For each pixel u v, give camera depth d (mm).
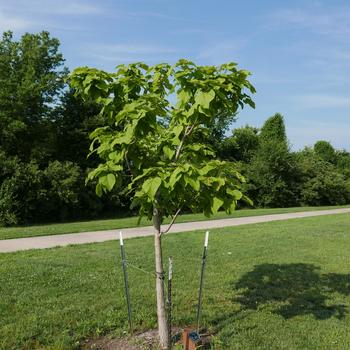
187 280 7281
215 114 4207
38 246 11195
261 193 36094
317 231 14383
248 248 10609
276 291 6777
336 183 40406
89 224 17078
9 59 27172
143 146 4383
